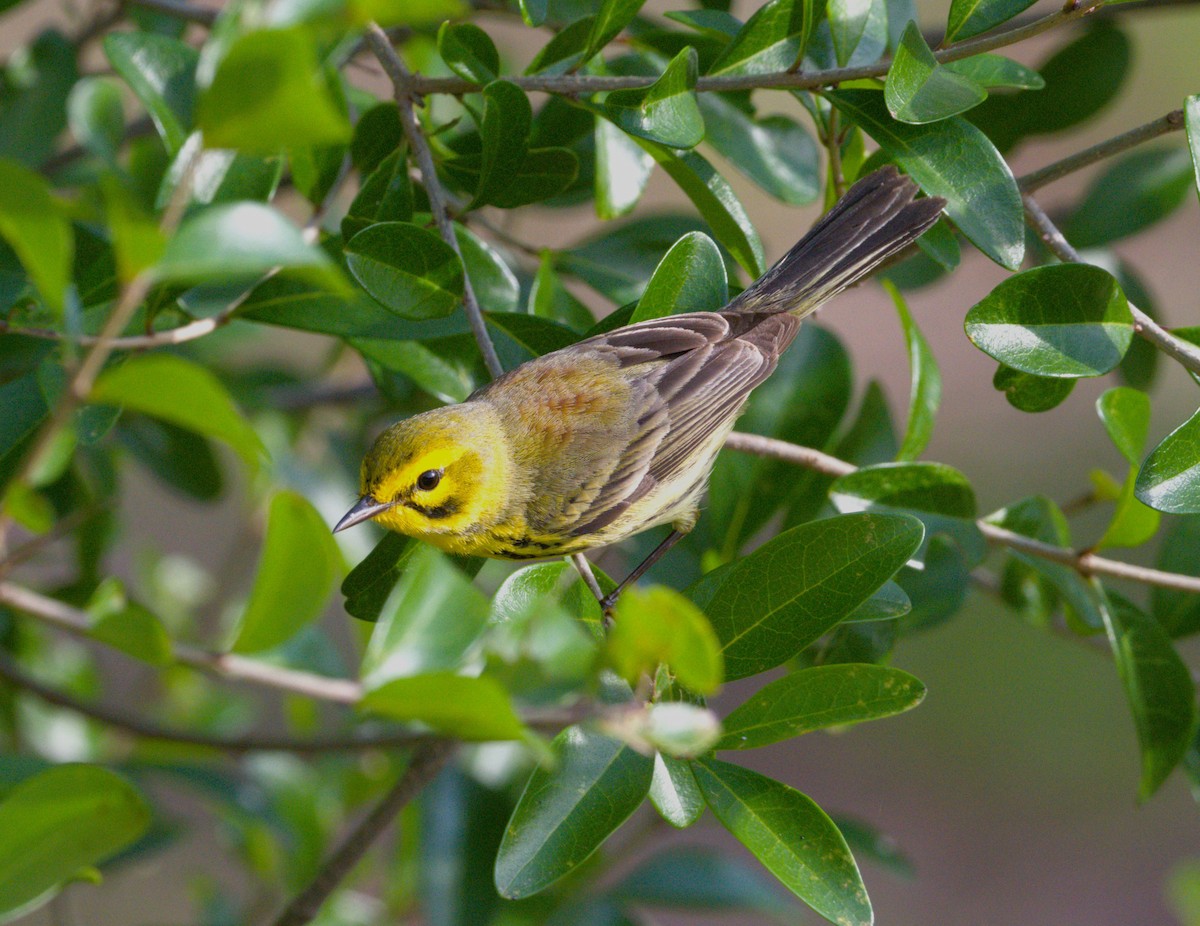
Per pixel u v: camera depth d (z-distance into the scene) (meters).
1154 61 25.59
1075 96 12.30
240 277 8.80
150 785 13.98
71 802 6.36
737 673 7.41
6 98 11.64
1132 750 22.41
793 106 16.67
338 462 13.96
